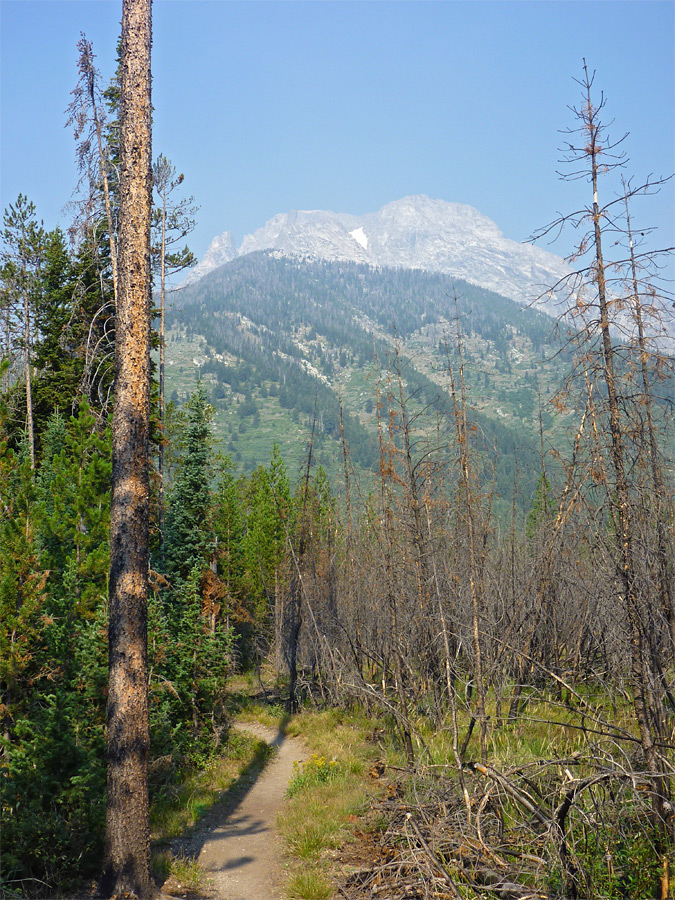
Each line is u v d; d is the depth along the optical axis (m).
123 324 9.20
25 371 28.06
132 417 9.02
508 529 16.48
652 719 8.25
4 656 11.17
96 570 15.10
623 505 7.73
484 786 8.92
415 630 14.02
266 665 32.38
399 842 9.55
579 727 8.47
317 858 9.78
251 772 15.35
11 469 15.43
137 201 9.38
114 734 8.41
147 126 9.55
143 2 9.64
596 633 13.12
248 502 45.00
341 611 22.12
